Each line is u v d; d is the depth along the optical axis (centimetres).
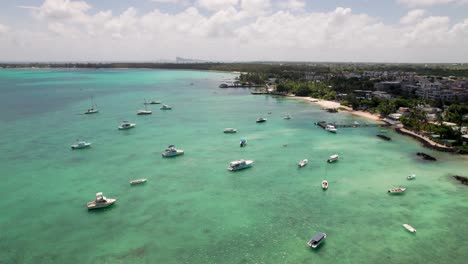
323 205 8219
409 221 7494
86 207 8031
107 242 6706
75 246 6569
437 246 6594
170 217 7631
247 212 7875
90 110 19600
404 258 6244
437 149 12425
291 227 7256
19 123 16450
